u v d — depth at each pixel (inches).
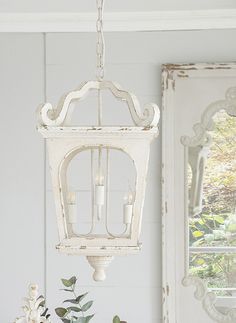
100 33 75.8
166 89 143.8
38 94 147.5
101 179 66.9
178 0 136.0
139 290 143.2
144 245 143.9
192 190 143.3
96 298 143.4
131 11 143.0
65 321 100.2
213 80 143.9
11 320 143.7
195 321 141.2
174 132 143.6
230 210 143.1
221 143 143.5
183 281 141.5
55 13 144.6
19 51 147.6
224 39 146.1
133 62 146.9
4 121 147.2
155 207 144.4
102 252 66.6
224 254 142.3
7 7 140.6
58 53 147.6
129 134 65.6
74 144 66.2
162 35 146.7
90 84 67.6
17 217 145.6
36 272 144.6
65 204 68.1
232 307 140.9
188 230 142.2
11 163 146.6
